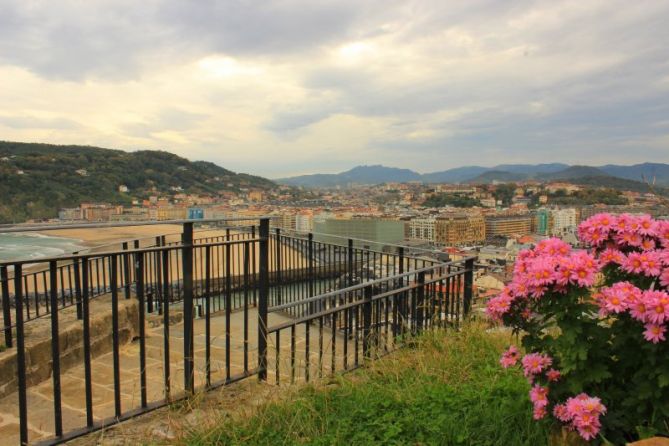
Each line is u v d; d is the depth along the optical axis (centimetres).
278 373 377
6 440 319
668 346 208
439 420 287
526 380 321
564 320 230
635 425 225
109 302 575
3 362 385
